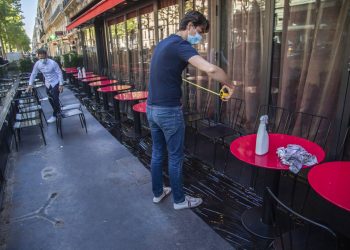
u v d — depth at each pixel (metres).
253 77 3.47
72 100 8.40
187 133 4.54
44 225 2.44
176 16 4.98
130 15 7.06
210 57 4.18
